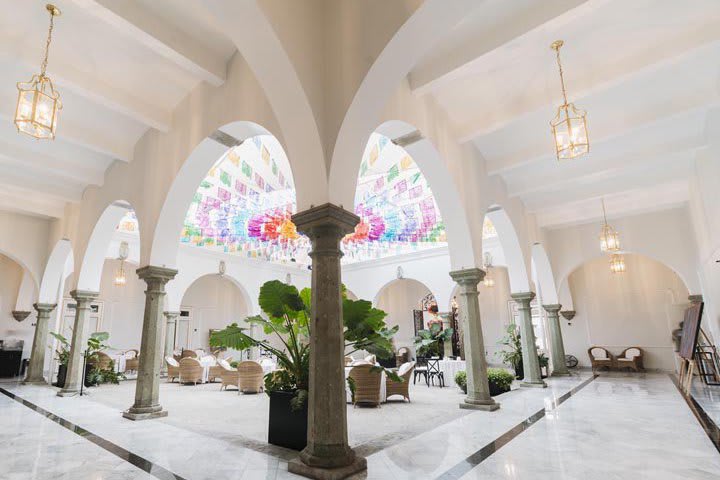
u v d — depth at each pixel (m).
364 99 3.78
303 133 3.94
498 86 5.80
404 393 7.59
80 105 6.14
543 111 6.49
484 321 16.09
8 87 5.59
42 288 10.04
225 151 5.78
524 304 9.04
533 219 10.74
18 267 12.55
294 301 4.58
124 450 4.17
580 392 7.93
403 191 12.80
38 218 10.29
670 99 5.90
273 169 11.72
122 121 6.61
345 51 3.84
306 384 4.43
